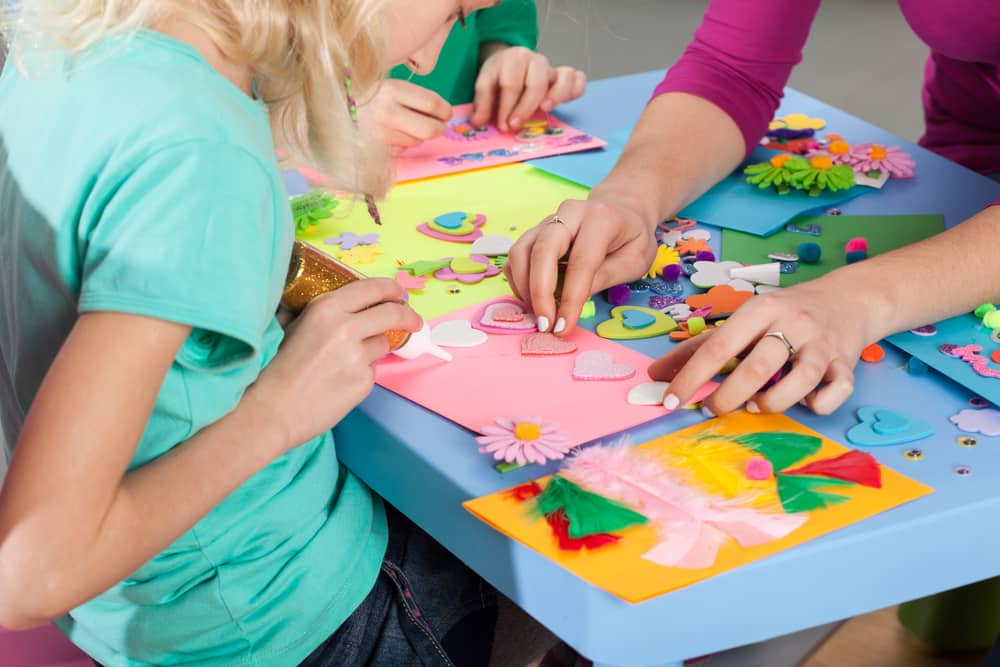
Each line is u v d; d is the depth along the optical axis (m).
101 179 0.66
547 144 1.31
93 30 0.72
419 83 1.57
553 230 0.94
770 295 0.84
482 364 0.89
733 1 1.24
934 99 1.55
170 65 0.69
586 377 0.86
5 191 0.75
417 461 0.79
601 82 1.54
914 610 1.41
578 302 0.91
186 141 0.66
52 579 0.61
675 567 0.66
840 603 0.70
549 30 3.63
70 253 0.69
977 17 1.28
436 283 1.01
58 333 0.74
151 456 0.72
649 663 0.68
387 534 0.91
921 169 1.22
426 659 0.89
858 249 1.02
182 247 0.64
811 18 1.27
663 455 0.77
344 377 0.78
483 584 0.95
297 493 0.82
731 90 1.23
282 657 0.83
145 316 0.63
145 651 0.83
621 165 1.15
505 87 1.34
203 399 0.71
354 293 0.82
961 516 0.70
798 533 0.68
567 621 0.69
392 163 1.19
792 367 0.81
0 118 0.78
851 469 0.74
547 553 0.68
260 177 0.69
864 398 0.83
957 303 0.90
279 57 0.77
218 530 0.79
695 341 0.84
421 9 0.88
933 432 0.78
